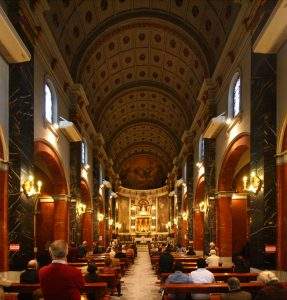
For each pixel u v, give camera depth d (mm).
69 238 17781
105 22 18547
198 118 21859
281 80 10195
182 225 30188
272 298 4395
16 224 10273
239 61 13875
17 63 10570
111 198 37375
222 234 16734
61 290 4074
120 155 41875
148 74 25578
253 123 11336
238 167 18516
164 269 12414
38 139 12797
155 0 17906
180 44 20656
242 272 9531
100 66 22203
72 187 18219
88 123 22625
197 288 7234
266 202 10297
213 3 15961
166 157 43219
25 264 10672
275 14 8406
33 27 11828
